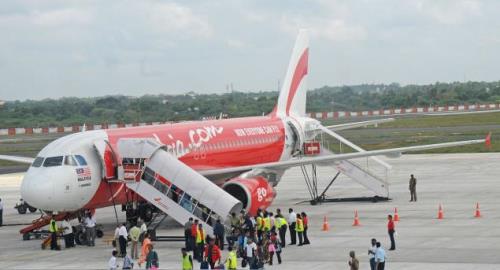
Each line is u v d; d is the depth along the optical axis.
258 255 42.28
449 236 50.09
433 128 171.12
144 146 51.88
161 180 51.59
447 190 75.25
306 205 68.69
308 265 42.59
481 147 125.50
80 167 50.78
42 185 49.12
